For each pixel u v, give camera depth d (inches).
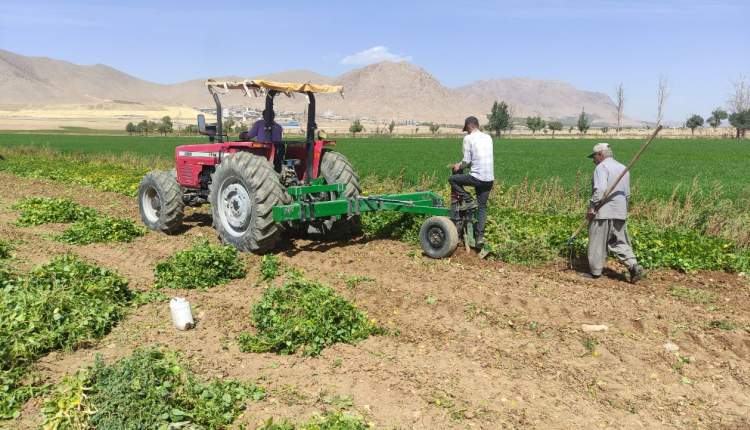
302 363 202.7
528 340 221.5
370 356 207.6
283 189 336.8
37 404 173.8
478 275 304.3
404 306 256.4
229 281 293.7
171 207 402.6
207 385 179.6
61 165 949.8
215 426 161.0
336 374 193.9
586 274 310.5
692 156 1445.6
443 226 328.8
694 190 501.7
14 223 437.4
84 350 212.4
